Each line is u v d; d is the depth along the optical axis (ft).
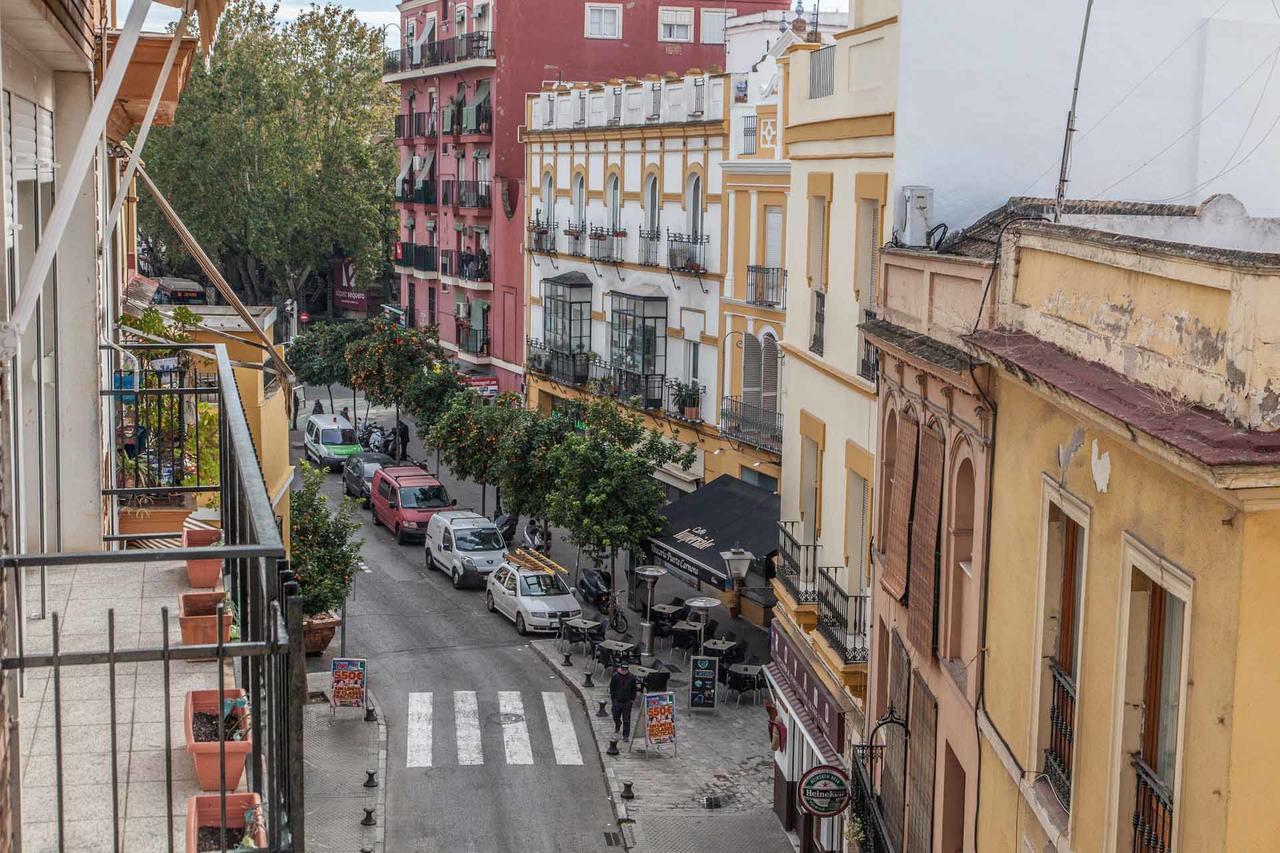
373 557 147.33
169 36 57.31
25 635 32.50
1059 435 36.52
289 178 234.79
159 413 52.60
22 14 29.22
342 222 242.58
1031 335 39.29
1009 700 40.88
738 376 130.52
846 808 64.39
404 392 177.68
